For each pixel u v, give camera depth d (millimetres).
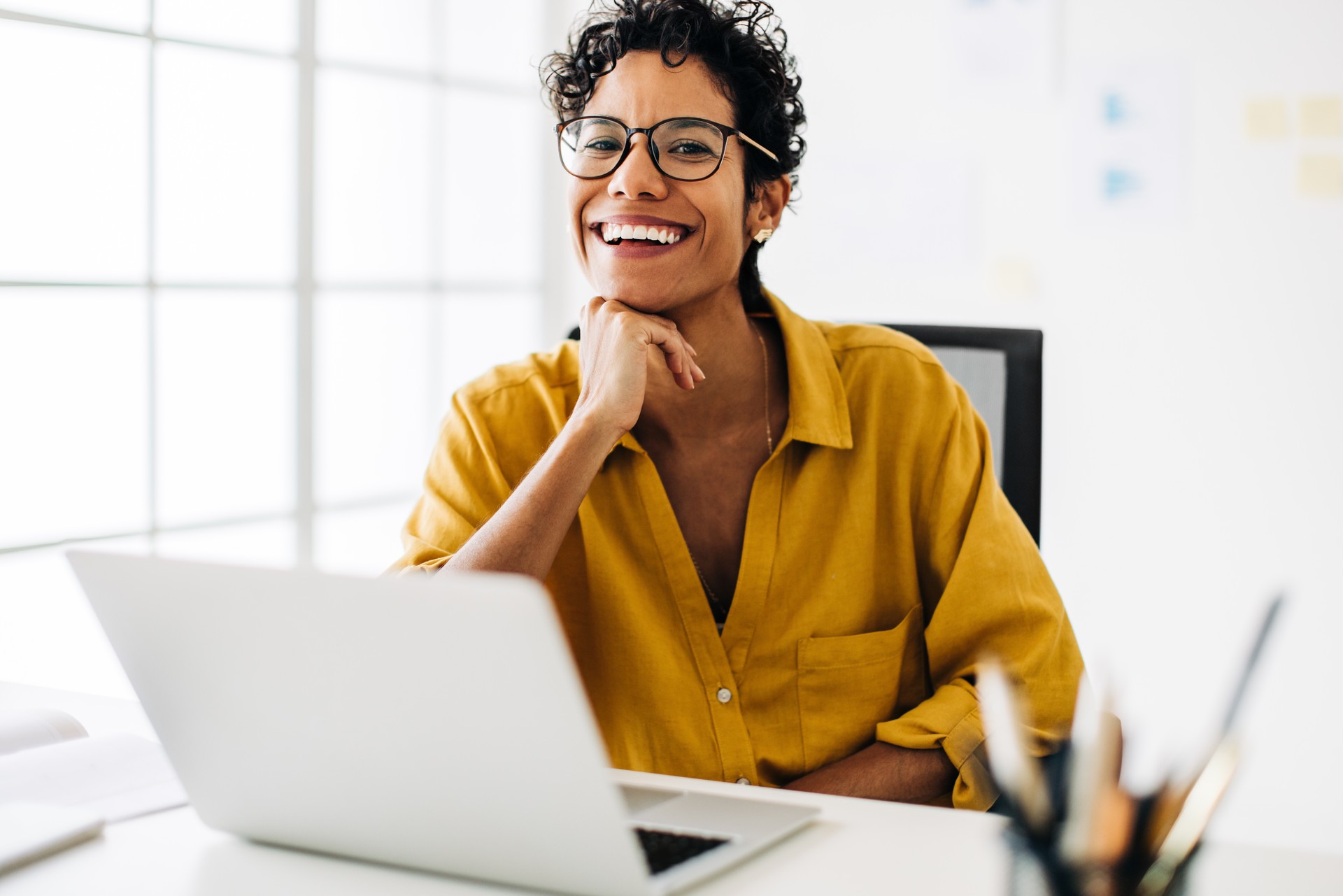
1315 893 721
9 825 824
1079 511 2875
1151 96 2736
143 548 2445
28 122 2328
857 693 1229
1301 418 2652
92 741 1000
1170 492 2781
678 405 1268
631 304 1251
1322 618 2650
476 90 3197
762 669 1227
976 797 1109
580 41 1301
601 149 1263
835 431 1258
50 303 2383
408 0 3031
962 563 1242
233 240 2588
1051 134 2838
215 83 2525
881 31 2998
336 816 786
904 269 3016
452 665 689
